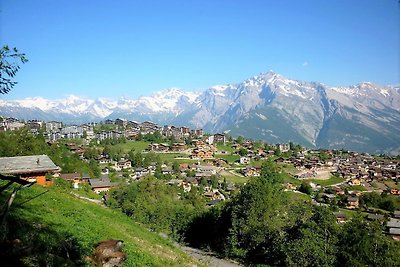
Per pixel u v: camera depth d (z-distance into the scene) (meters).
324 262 39.22
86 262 19.09
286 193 56.81
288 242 42.41
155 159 198.25
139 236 33.19
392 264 38.16
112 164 183.25
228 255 48.34
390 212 139.62
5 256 15.52
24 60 12.54
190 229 59.38
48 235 19.75
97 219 30.75
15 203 24.39
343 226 42.97
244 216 49.56
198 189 143.00
